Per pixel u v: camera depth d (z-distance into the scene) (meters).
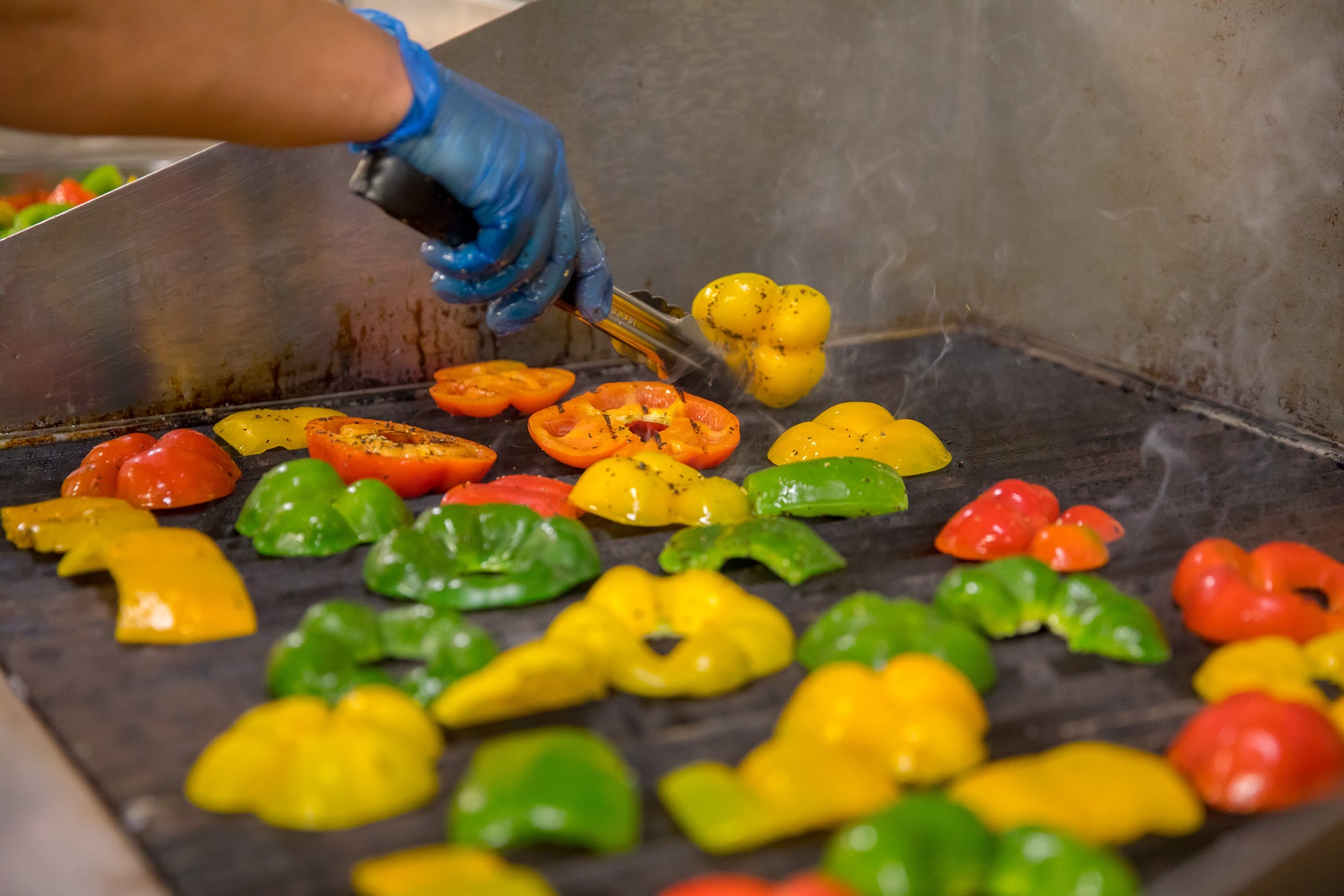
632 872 0.70
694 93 1.10
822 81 1.12
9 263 1.01
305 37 0.83
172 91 0.81
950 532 0.87
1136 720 0.76
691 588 0.81
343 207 1.06
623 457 0.91
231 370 1.07
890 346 1.16
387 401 1.08
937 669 0.75
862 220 1.16
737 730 0.75
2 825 0.72
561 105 1.08
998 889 0.69
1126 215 1.07
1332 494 0.91
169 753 0.75
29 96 0.79
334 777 0.72
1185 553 0.86
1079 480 0.94
